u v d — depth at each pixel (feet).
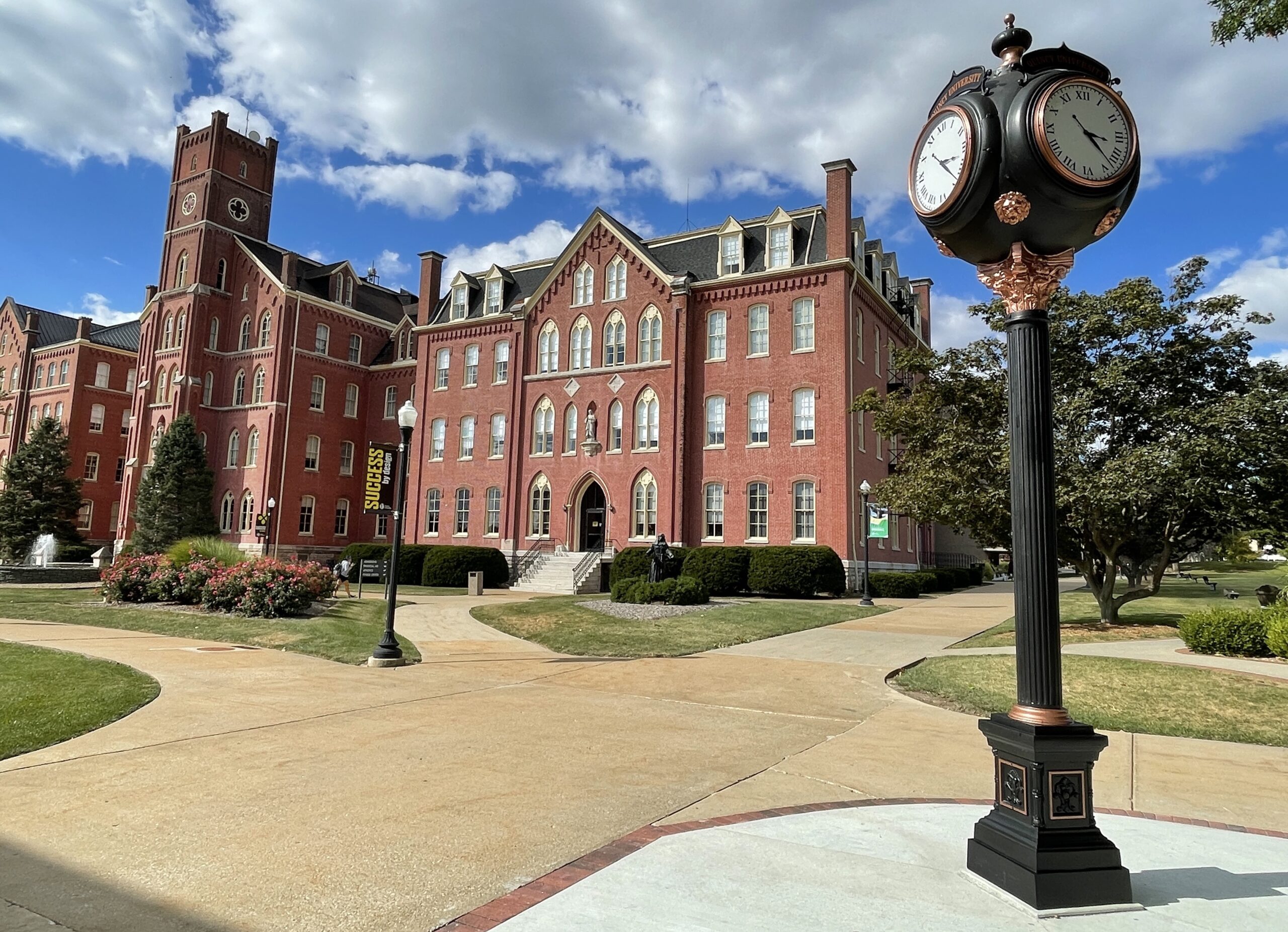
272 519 153.07
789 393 111.04
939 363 65.00
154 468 146.92
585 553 122.62
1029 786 14.58
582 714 33.19
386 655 46.03
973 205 16.84
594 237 131.23
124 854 16.60
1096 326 56.24
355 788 21.74
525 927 12.97
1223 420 48.98
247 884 15.11
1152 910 13.87
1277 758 28.30
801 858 16.35
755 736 29.73
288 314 159.53
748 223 122.83
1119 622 62.23
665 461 117.50
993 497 57.98
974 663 44.47
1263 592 66.80
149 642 52.75
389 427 169.48
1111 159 16.43
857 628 66.64
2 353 216.74
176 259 169.89
